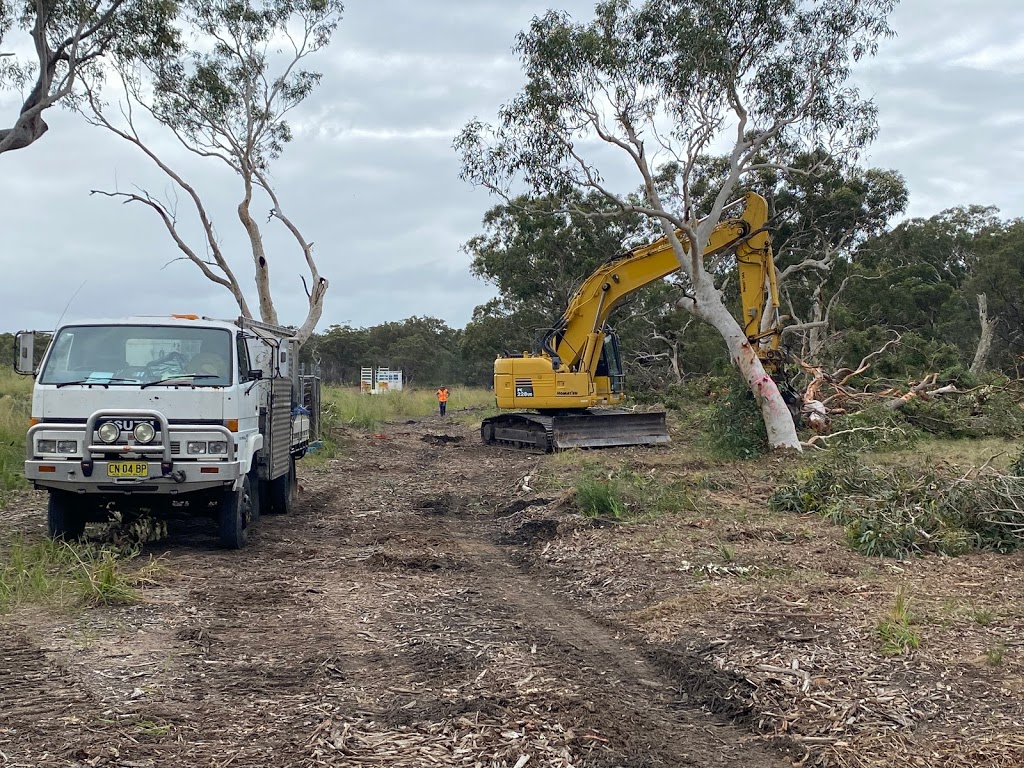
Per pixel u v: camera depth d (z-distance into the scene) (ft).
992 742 15.69
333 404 96.63
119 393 30.42
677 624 23.45
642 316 150.00
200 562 31.17
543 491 48.08
